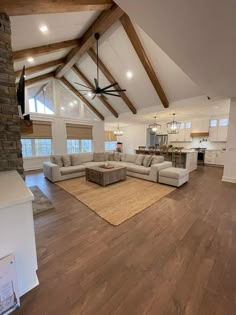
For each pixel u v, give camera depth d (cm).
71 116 743
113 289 131
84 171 519
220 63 239
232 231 214
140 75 498
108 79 551
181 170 430
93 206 290
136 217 251
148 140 1013
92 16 336
